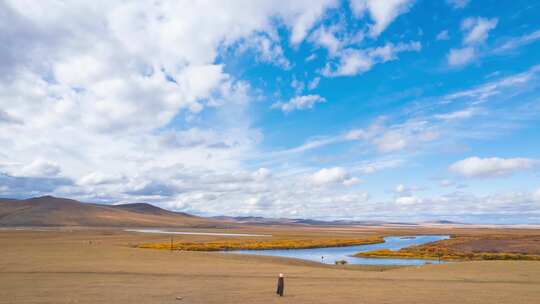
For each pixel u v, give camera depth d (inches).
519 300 895.1
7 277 1246.9
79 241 3978.8
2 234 5418.3
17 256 1975.9
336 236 6712.6
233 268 1665.8
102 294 917.8
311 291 1007.6
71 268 1504.7
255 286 1091.9
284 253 3597.4
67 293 930.1
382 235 7864.2
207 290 999.6
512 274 1515.7
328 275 1451.8
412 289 1066.7
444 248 3720.5
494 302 863.7
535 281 1309.1
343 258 3065.9
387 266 2306.8
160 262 1840.6
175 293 943.0
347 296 928.9
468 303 847.7
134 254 2206.0
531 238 4758.9
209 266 1721.2
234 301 841.5
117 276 1294.3
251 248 3976.4
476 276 1448.1
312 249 4131.4
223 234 7411.4
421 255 3152.1
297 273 1519.4
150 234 6574.8
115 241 4375.0
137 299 854.5
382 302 850.1
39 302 810.2
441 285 1167.0
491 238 4896.7
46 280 1178.6
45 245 2886.3
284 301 850.1
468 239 4822.8
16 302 810.2
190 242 4439.0
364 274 1510.8
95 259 1892.2
